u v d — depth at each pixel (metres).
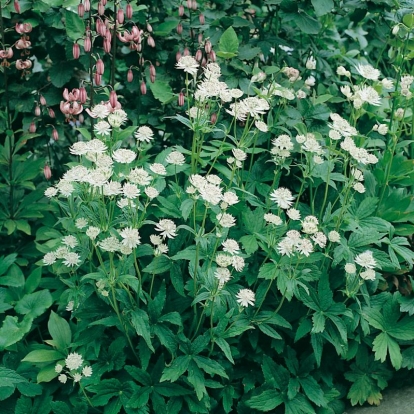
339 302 1.36
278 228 1.36
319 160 1.32
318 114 1.52
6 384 1.23
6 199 1.64
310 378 1.35
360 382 1.41
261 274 1.26
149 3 1.73
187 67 1.28
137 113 1.66
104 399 1.26
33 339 1.48
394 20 1.62
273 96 1.55
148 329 1.21
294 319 1.37
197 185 1.18
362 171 1.50
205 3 1.84
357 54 1.86
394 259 1.37
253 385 1.35
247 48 1.58
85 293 1.29
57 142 1.80
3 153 1.60
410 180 1.52
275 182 1.43
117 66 1.81
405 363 1.41
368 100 1.32
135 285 1.22
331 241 1.30
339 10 1.69
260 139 1.50
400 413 1.39
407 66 1.82
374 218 1.41
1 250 1.63
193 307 1.32
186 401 1.29
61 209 1.57
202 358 1.25
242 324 1.30
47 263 1.29
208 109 1.39
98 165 1.19
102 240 1.22
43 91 1.69
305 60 1.79
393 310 1.39
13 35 1.67
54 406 1.26
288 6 1.59
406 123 1.68
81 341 1.31
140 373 1.27
